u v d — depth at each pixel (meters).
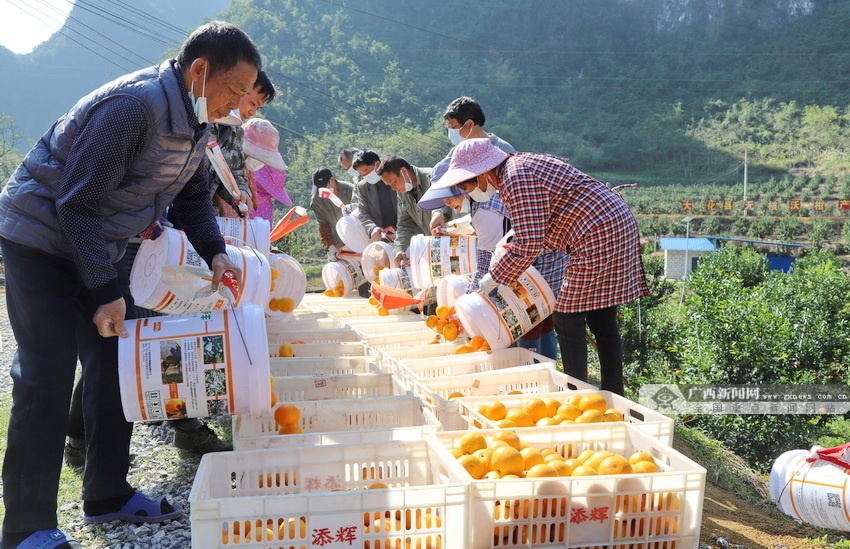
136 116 2.26
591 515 2.32
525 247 3.60
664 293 15.62
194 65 2.32
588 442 2.92
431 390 3.73
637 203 93.50
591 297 3.81
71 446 3.55
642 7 181.50
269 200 5.80
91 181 2.24
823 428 10.80
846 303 15.71
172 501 3.09
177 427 3.69
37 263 2.41
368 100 113.19
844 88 131.00
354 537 2.13
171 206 3.09
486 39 172.75
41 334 2.42
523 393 3.75
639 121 129.12
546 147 121.62
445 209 5.93
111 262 2.55
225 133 4.42
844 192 90.44
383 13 176.88
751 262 22.05
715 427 9.55
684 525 2.38
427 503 2.15
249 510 2.07
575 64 162.50
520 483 2.27
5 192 2.43
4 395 5.25
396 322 5.46
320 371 4.04
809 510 3.66
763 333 11.28
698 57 154.00
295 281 4.95
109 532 2.80
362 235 7.01
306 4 155.25
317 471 2.52
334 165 74.69
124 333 2.45
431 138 92.38
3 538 2.38
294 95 96.75
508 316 4.15
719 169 109.75
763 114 126.19
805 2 165.62
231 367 2.51
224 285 2.88
